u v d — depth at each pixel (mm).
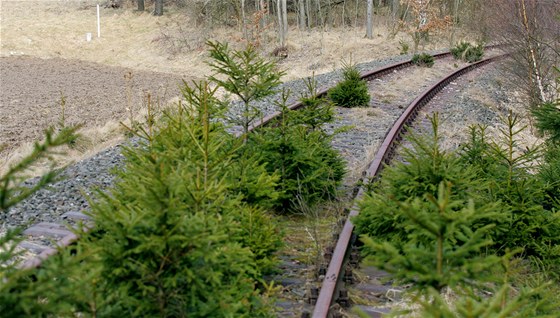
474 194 5777
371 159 9078
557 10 15266
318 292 4902
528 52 15422
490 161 7000
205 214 4070
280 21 37156
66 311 3354
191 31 44062
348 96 14031
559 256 5754
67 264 3021
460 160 7004
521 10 15430
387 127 12102
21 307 2822
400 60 23844
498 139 12000
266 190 6113
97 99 23375
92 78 30703
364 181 7777
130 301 3590
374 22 44875
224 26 43594
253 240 5289
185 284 3717
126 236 3580
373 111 13727
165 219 3559
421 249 3494
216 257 3787
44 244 6223
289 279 5340
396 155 9773
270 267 5332
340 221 6344
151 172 3918
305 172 7227
